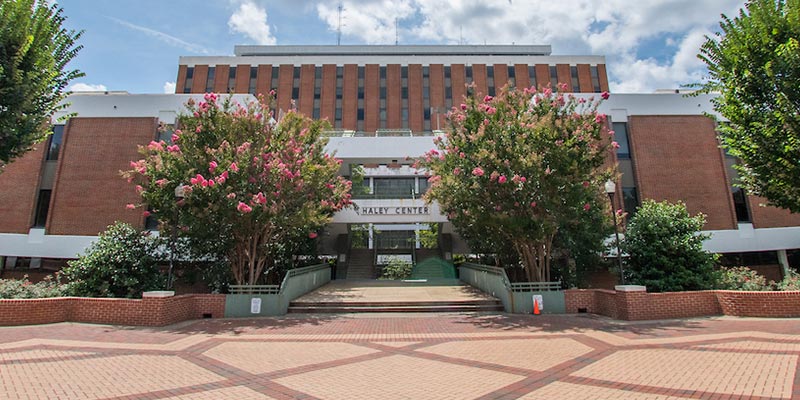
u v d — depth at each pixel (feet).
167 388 17.44
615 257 50.52
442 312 42.88
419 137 68.23
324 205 47.83
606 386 17.22
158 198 41.86
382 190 97.60
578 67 157.17
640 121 68.64
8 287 38.17
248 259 47.01
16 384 17.75
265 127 45.29
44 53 35.68
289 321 37.65
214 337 29.63
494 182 40.01
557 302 41.50
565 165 38.91
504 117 42.34
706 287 42.78
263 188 42.29
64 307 35.99
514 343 26.71
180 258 48.19
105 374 19.56
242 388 17.48
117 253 43.14
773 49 36.04
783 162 37.09
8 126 33.63
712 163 67.21
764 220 65.46
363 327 34.04
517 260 54.70
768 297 34.12
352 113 151.43
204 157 42.04
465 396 16.33
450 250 85.56
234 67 154.20
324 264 66.39
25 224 63.41
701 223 46.21
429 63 156.46
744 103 38.60
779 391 15.85
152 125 66.39
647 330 30.37
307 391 17.08
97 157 65.26
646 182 66.08
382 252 91.25
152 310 34.86
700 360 21.01
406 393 16.76
